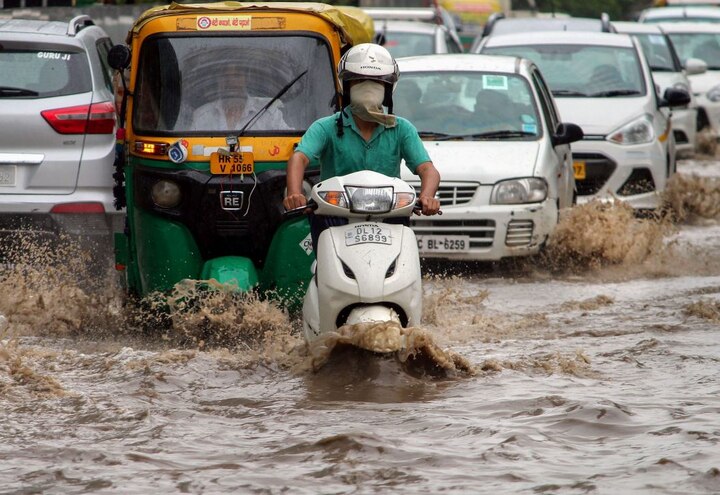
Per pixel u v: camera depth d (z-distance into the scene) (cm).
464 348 2169
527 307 2716
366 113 1936
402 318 1912
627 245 3322
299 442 1510
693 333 2317
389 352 1866
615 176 4047
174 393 1808
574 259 3309
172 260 2347
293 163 1922
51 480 1356
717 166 5972
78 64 2738
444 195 3198
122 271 2555
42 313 2444
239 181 2322
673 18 7675
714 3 8781
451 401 1742
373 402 1744
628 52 4466
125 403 1728
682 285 3034
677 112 5953
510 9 9631
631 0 13500
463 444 1498
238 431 1581
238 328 2248
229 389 1834
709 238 3928
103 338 2344
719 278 3158
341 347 1917
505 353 2111
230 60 2408
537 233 3225
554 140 3447
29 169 2673
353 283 1852
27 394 1772
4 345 2142
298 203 1869
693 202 4300
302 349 1998
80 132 2683
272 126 2358
